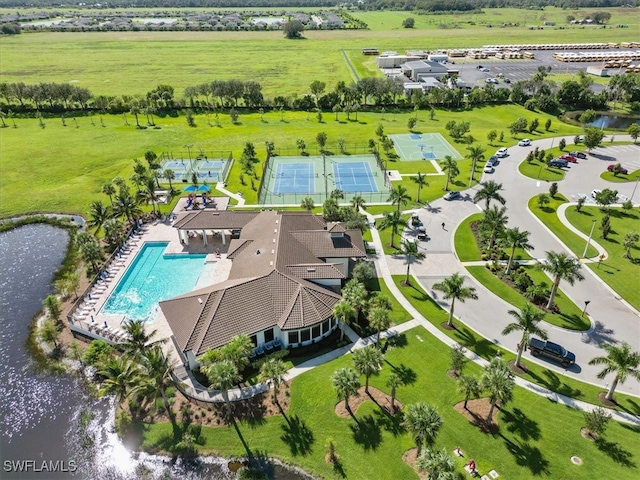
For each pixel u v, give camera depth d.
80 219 81.44
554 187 84.19
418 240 71.56
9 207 85.38
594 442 38.56
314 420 41.25
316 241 61.94
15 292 62.69
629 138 116.06
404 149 112.19
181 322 47.28
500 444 38.47
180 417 42.09
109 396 45.34
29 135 124.75
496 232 65.44
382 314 45.75
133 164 104.31
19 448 40.91
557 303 56.56
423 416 34.03
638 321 53.44
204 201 84.50
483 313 54.97
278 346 49.59
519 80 178.75
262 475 36.62
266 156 109.38
